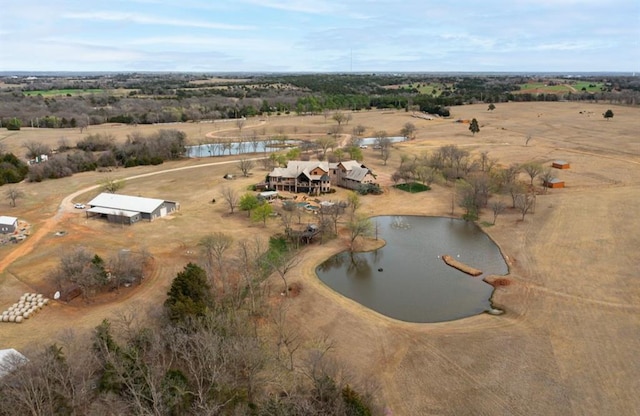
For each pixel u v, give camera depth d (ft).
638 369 158.40
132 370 136.26
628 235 274.98
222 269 212.23
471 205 334.03
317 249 270.87
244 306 199.72
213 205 343.87
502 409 141.28
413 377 156.87
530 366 161.58
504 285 225.35
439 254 269.23
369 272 246.68
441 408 142.00
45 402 125.29
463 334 183.42
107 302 202.18
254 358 144.97
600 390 148.56
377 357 168.55
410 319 197.77
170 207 329.31
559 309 199.72
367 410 128.57
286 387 145.69
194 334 148.25
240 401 133.28
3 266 237.45
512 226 304.09
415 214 337.11
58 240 273.13
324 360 162.30
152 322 181.37
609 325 185.57
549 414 139.03
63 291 210.38
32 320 188.03
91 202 323.57
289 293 216.33
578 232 284.20
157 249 260.01
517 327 187.62
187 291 179.42
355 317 196.75
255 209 301.84
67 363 140.36
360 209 344.49
